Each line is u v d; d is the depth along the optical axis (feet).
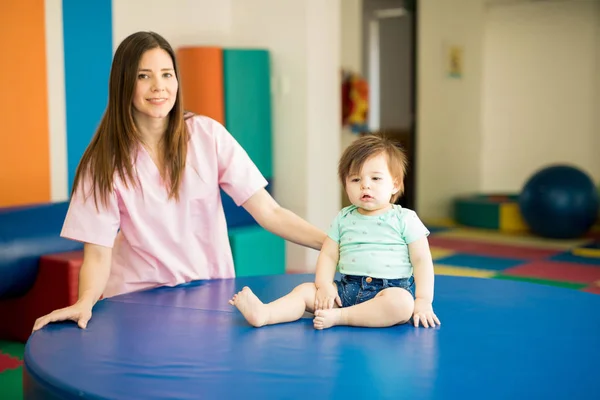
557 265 18.01
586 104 27.63
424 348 5.60
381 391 4.72
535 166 28.86
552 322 6.39
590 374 5.05
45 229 11.70
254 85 16.72
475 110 29.01
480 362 5.28
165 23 16.26
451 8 27.43
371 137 6.62
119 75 6.98
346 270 6.48
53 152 13.93
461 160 28.58
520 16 28.45
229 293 7.41
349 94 23.27
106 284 7.59
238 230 15.19
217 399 4.59
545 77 28.30
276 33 17.29
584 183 22.18
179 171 7.35
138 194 7.27
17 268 11.10
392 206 6.53
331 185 17.97
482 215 25.03
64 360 5.38
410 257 6.40
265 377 4.98
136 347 5.67
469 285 7.90
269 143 17.17
